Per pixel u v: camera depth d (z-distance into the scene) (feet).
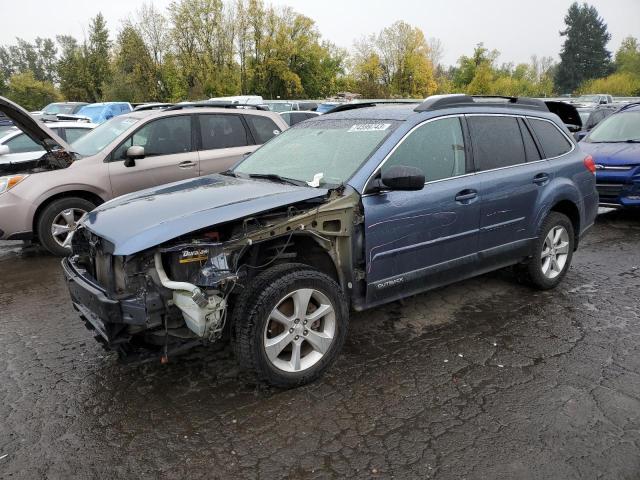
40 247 24.07
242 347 10.32
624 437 9.46
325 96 173.58
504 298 16.33
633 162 25.49
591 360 12.35
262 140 25.94
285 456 9.17
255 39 151.94
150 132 23.32
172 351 10.44
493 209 14.34
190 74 141.79
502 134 15.16
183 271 10.12
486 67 197.98
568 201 16.71
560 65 325.42
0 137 28.96
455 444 9.38
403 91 181.57
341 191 11.75
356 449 9.31
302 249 12.09
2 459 9.21
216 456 9.21
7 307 16.52
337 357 11.68
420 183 11.41
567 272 18.81
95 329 10.72
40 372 12.29
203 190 12.33
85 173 21.74
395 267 12.50
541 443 9.34
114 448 9.48
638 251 21.76
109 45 150.30
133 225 10.39
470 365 12.21
